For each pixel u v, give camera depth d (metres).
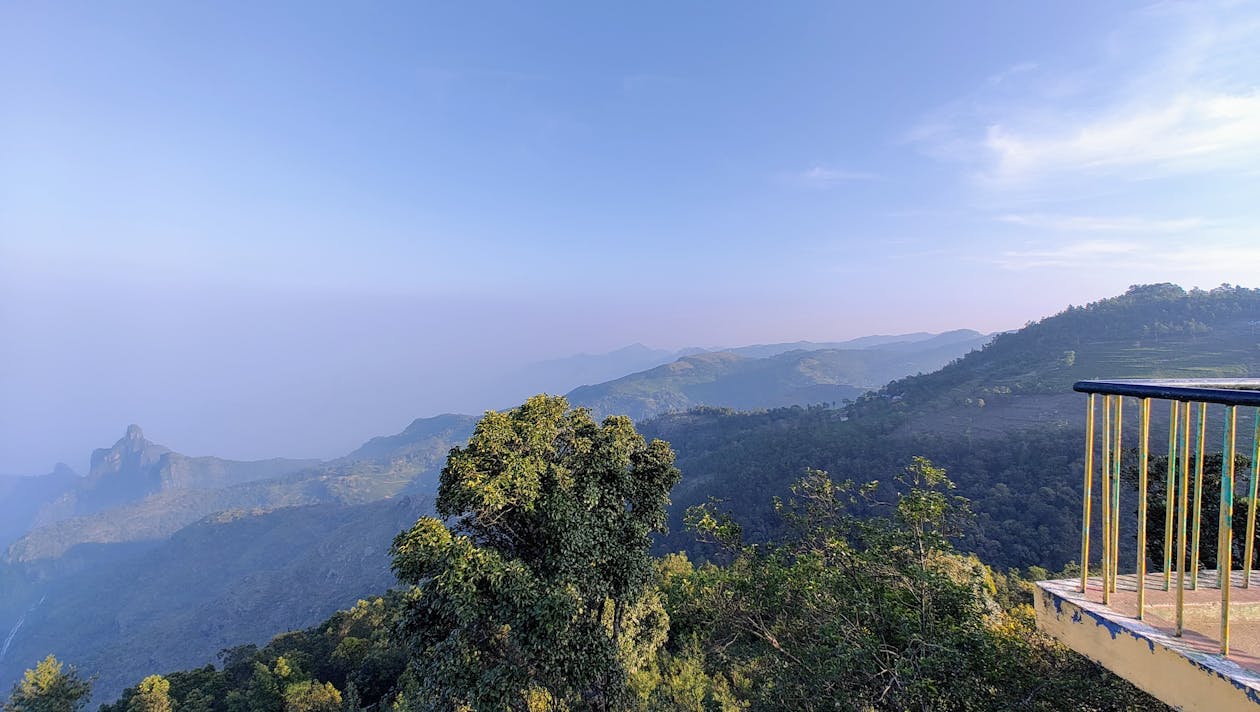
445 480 12.02
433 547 10.61
